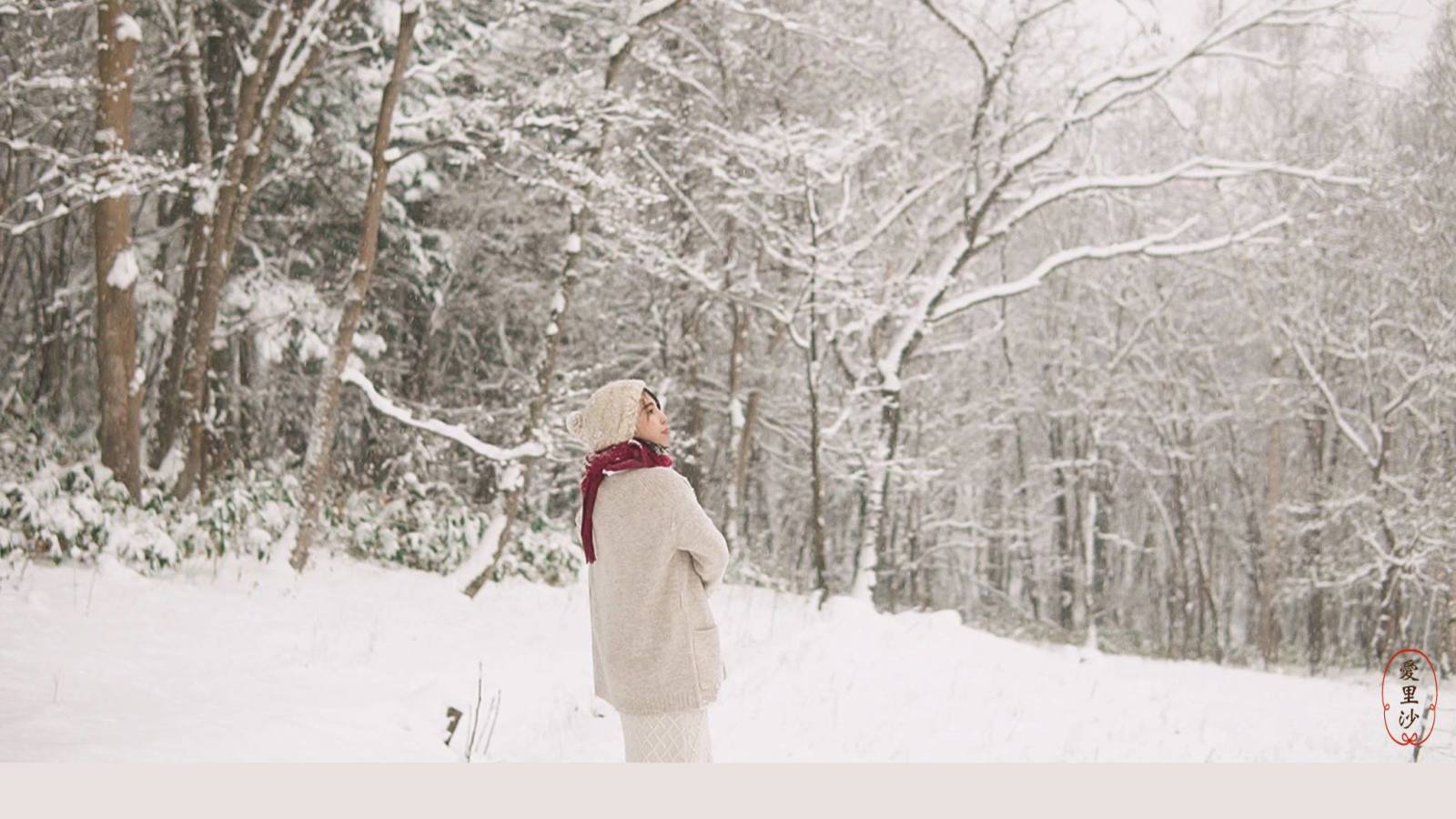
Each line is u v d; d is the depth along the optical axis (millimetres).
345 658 7809
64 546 9625
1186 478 27328
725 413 20844
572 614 12055
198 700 4879
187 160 14570
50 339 15164
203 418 12820
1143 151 24641
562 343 19516
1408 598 23594
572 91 13039
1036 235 27000
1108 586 31531
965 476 27062
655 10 13297
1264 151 23562
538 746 6438
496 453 12867
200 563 10898
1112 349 26172
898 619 12242
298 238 16422
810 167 15523
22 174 16188
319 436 11844
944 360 26156
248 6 14859
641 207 13977
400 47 11922
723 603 13414
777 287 18938
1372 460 23094
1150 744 8820
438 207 17875
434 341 19047
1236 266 24484
